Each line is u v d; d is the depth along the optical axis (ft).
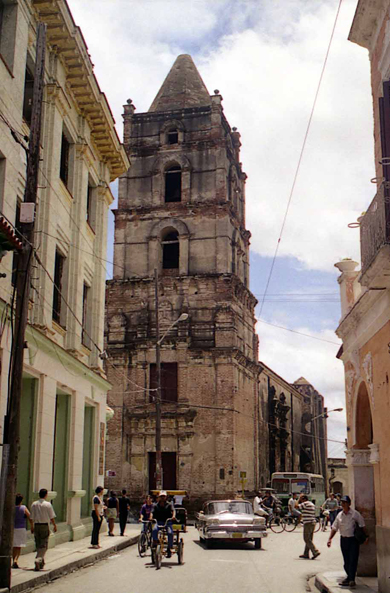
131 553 68.74
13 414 44.01
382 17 45.47
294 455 222.89
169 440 150.00
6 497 42.83
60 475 74.69
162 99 175.52
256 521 76.33
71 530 73.56
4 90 55.98
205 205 160.97
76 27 71.00
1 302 52.60
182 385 151.84
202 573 53.21
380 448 43.21
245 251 177.27
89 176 88.69
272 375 196.95
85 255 84.33
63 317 75.97
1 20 59.16
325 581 48.24
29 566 51.80
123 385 155.12
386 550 41.16
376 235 38.04
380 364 43.80
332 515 113.60
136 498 148.15
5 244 45.52
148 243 162.30
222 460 146.92
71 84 76.33
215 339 153.38
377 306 44.34
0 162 55.72
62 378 72.02
